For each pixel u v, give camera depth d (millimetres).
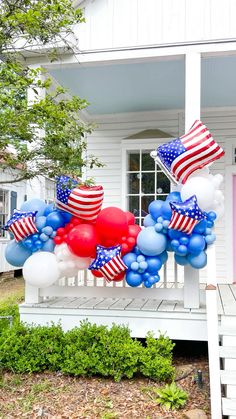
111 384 4113
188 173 4371
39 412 3557
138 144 7715
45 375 4328
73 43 5172
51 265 4496
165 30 5066
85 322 4684
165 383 4102
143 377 4250
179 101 7242
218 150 4301
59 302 5121
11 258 4758
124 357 4148
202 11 4988
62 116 3820
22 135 3951
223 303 5086
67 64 5352
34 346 4395
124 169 7762
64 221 4656
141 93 6797
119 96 6941
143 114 7863
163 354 4258
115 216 4383
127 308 4707
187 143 4297
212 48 4930
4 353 4359
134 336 4664
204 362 4660
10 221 4570
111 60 5223
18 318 5188
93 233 4453
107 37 5230
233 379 3605
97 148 8023
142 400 3775
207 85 6383
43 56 5328
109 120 8008
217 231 7484
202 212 4176
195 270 4648
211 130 7586
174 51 5027
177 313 4566
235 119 7504
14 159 4434
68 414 3535
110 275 4336
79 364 4207
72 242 4438
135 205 7766
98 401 3768
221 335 4133
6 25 3936
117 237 4402
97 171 7977
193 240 4191
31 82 3840
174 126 7738
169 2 5086
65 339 4430
